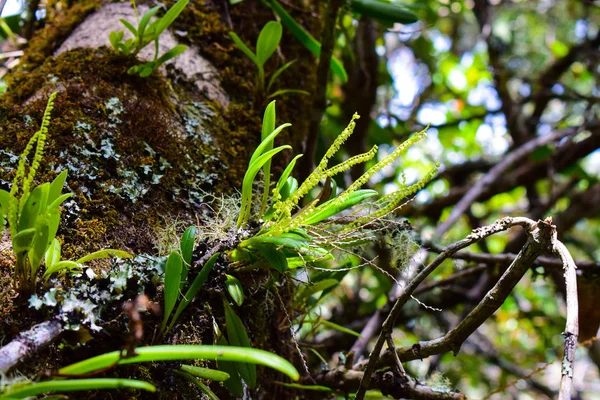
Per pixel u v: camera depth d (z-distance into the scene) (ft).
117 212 2.36
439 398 2.36
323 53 2.98
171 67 2.88
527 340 6.80
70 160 2.37
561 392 1.84
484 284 4.41
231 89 3.03
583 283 3.19
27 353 1.84
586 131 5.16
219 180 2.66
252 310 2.47
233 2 3.18
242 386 2.23
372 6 3.16
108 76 2.68
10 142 2.38
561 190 5.26
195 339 2.24
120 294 2.04
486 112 5.74
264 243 2.12
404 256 2.52
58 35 3.07
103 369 1.76
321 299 2.89
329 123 4.61
